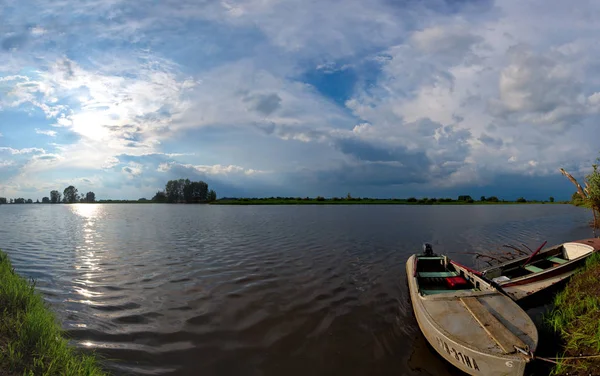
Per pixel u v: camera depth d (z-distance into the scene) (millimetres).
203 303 12688
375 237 30109
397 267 18656
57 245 26094
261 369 8328
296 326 10805
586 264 13727
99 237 30875
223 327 10617
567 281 13180
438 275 13570
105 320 10906
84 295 13414
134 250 23594
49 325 8648
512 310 9406
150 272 17203
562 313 9984
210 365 8438
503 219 49344
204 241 27875
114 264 19031
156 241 28016
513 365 7309
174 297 13328
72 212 80625
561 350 8500
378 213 64812
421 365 8625
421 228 37375
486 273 14422
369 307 12523
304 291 14250
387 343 9789
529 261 15984
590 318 8898
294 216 57250
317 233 33000
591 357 7500
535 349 7672
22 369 6621
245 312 11859
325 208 86625
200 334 10094
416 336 10250
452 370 8398
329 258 20844
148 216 61406
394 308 12445
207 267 18344
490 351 7590
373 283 15562
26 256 21406
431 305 9961
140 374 7891
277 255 21672
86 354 8609
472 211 70812
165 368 8227
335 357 8969
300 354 9094
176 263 19297
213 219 52000
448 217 53344
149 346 9273
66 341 8586
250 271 17516
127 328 10352
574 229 36375
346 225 40812
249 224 42812
